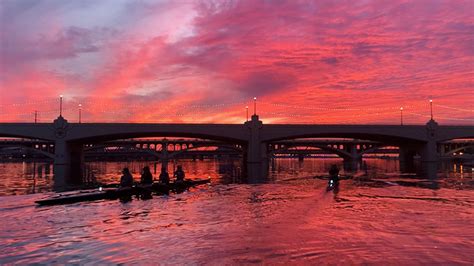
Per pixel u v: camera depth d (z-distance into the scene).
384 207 21.48
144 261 10.96
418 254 11.43
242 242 12.99
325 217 18.00
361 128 98.06
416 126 101.56
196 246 12.55
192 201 24.88
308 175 59.47
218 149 187.25
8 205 23.33
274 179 49.28
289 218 17.77
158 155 124.88
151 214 19.59
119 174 70.69
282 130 96.69
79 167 100.94
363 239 13.31
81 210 21.20
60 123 90.75
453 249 12.02
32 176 64.06
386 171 71.88
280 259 10.98
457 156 128.50
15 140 114.38
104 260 11.14
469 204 22.94
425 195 28.22
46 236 14.42
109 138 103.31
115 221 17.62
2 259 11.38
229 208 21.41
